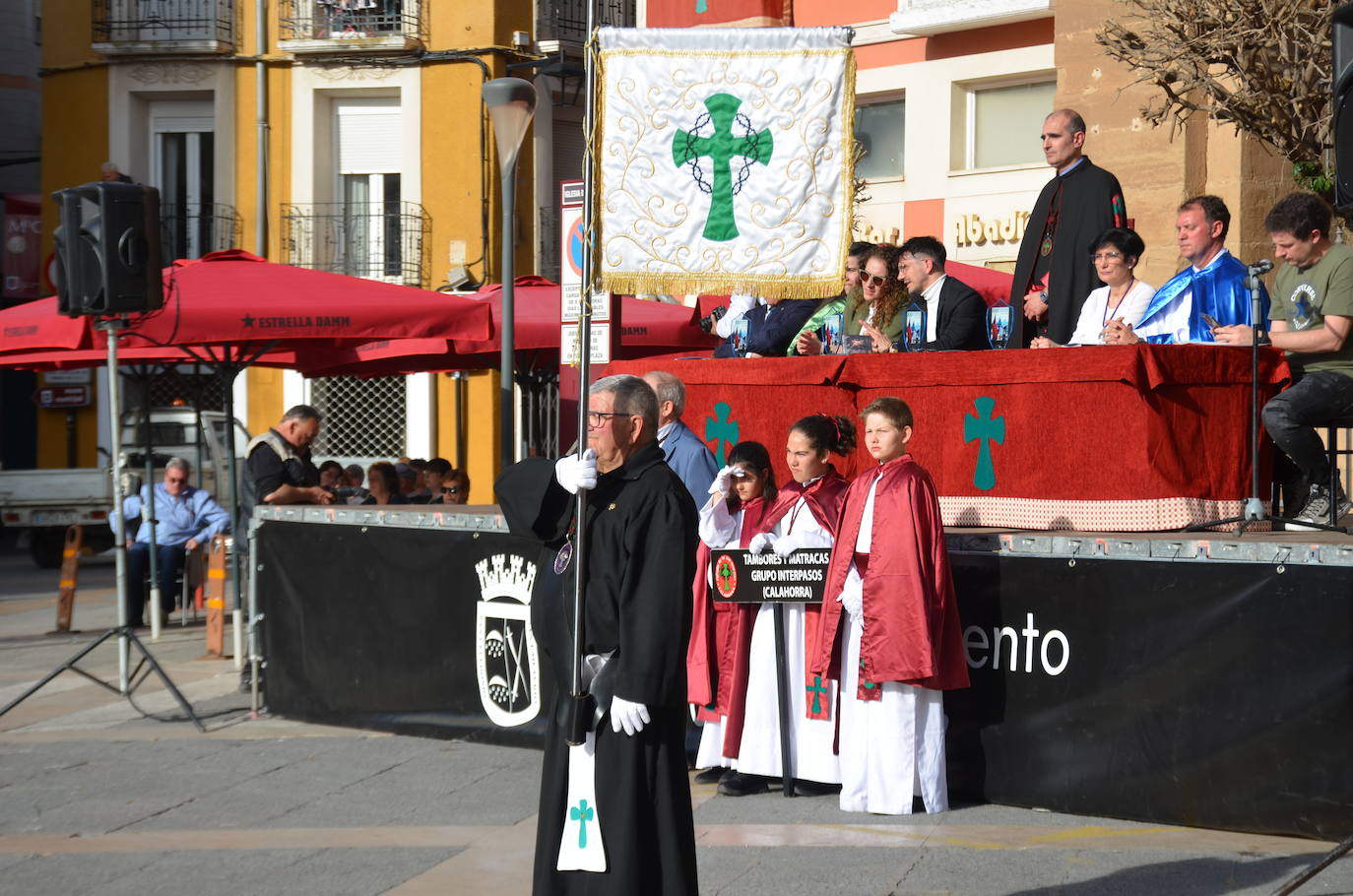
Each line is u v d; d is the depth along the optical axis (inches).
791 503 707.4
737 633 721.6
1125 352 661.3
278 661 935.0
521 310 1368.1
